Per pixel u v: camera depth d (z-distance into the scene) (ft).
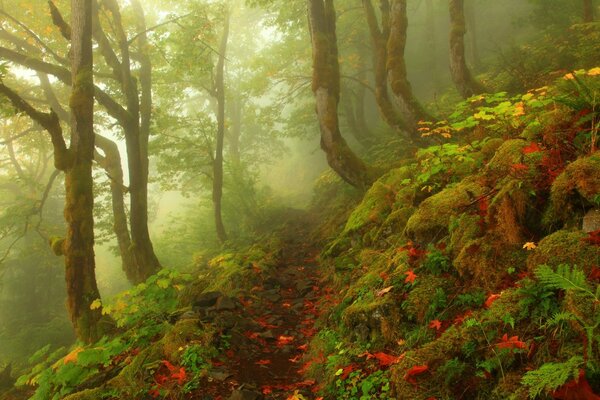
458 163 18.74
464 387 8.73
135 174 37.86
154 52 54.03
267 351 15.75
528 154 12.68
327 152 33.60
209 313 18.13
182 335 14.96
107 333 24.58
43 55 49.96
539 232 11.19
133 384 12.96
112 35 50.80
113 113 36.60
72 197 25.80
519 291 9.22
